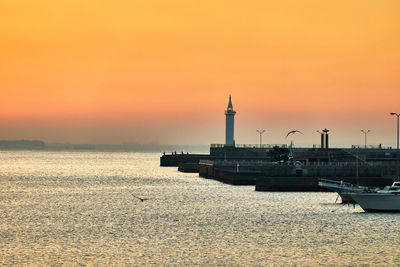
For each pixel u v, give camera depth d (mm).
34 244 102812
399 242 105688
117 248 99312
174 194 195000
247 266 88188
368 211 141875
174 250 97938
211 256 93875
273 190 196250
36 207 159875
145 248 99438
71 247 100188
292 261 91250
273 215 138750
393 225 123188
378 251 98250
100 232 115000
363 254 96062
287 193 190875
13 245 101938
